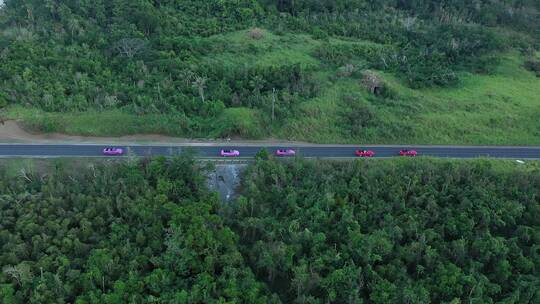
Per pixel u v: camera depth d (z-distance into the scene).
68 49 163.38
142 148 131.50
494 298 94.06
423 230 106.06
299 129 142.00
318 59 181.12
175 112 141.38
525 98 165.00
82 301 85.00
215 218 102.88
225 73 159.00
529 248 102.81
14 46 158.88
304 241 101.06
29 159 123.25
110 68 159.50
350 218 104.88
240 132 139.12
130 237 100.56
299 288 91.94
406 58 183.25
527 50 199.62
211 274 94.88
